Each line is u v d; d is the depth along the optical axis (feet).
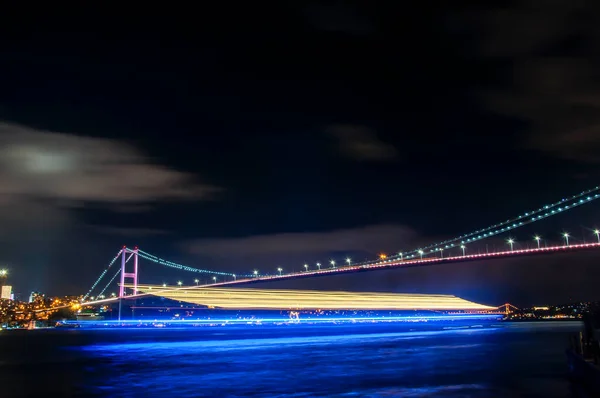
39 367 147.43
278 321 536.83
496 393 88.12
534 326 563.89
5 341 308.60
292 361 151.53
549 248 308.81
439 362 143.84
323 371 123.54
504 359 152.56
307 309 629.10
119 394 93.20
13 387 105.40
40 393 96.99
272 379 109.19
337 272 432.25
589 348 94.99
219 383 104.27
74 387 103.35
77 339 324.39
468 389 92.68
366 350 195.83
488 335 331.57
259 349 208.23
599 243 289.74
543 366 131.54
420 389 93.09
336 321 604.08
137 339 316.60
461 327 535.19
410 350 194.08
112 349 224.33
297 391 92.73
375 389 93.81
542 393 87.76
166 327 487.61
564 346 212.84
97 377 119.34
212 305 562.66
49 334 408.87
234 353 187.32
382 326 553.64
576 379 100.48
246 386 99.55
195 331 430.20
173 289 524.93
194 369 132.46
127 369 136.05
